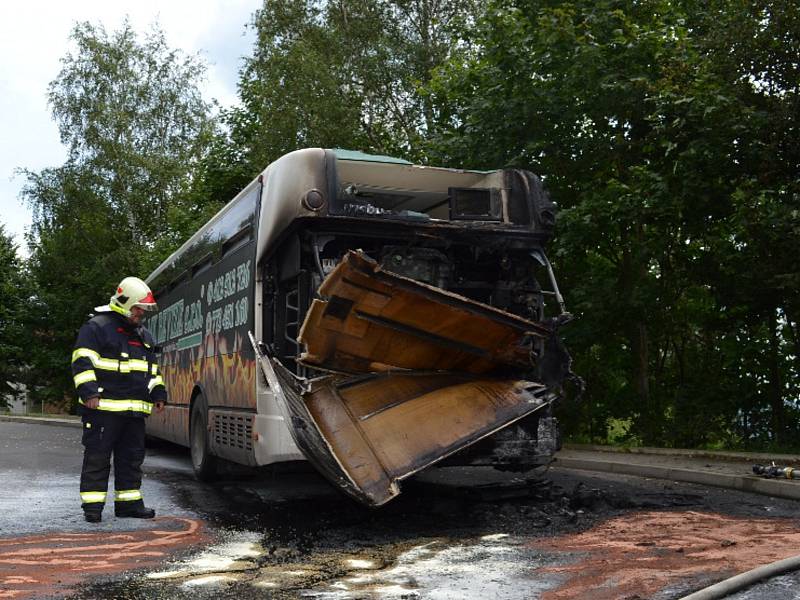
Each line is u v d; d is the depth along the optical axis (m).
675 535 6.82
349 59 29.66
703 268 14.10
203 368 11.48
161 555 6.36
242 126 29.50
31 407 52.59
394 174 9.46
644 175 13.48
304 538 7.04
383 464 7.40
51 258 39.81
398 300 7.72
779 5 12.77
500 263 9.31
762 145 12.91
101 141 37.94
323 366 8.32
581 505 8.47
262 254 9.05
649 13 15.37
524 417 8.13
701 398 14.55
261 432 8.88
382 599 4.97
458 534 7.12
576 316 15.16
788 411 14.18
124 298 8.07
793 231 12.04
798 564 5.45
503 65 15.21
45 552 6.48
